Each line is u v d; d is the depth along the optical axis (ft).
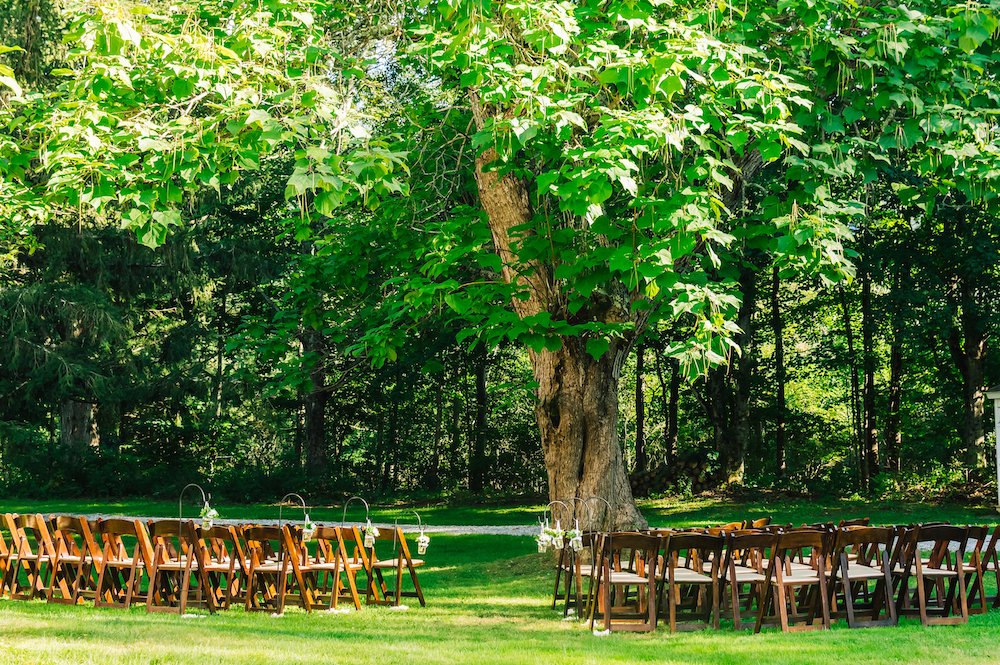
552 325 31.07
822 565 25.50
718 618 25.93
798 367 111.34
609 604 25.61
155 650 19.38
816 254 28.32
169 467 109.09
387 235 42.86
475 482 107.86
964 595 26.30
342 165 26.99
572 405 39.78
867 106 29.22
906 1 31.14
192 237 96.12
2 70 17.72
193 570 29.68
